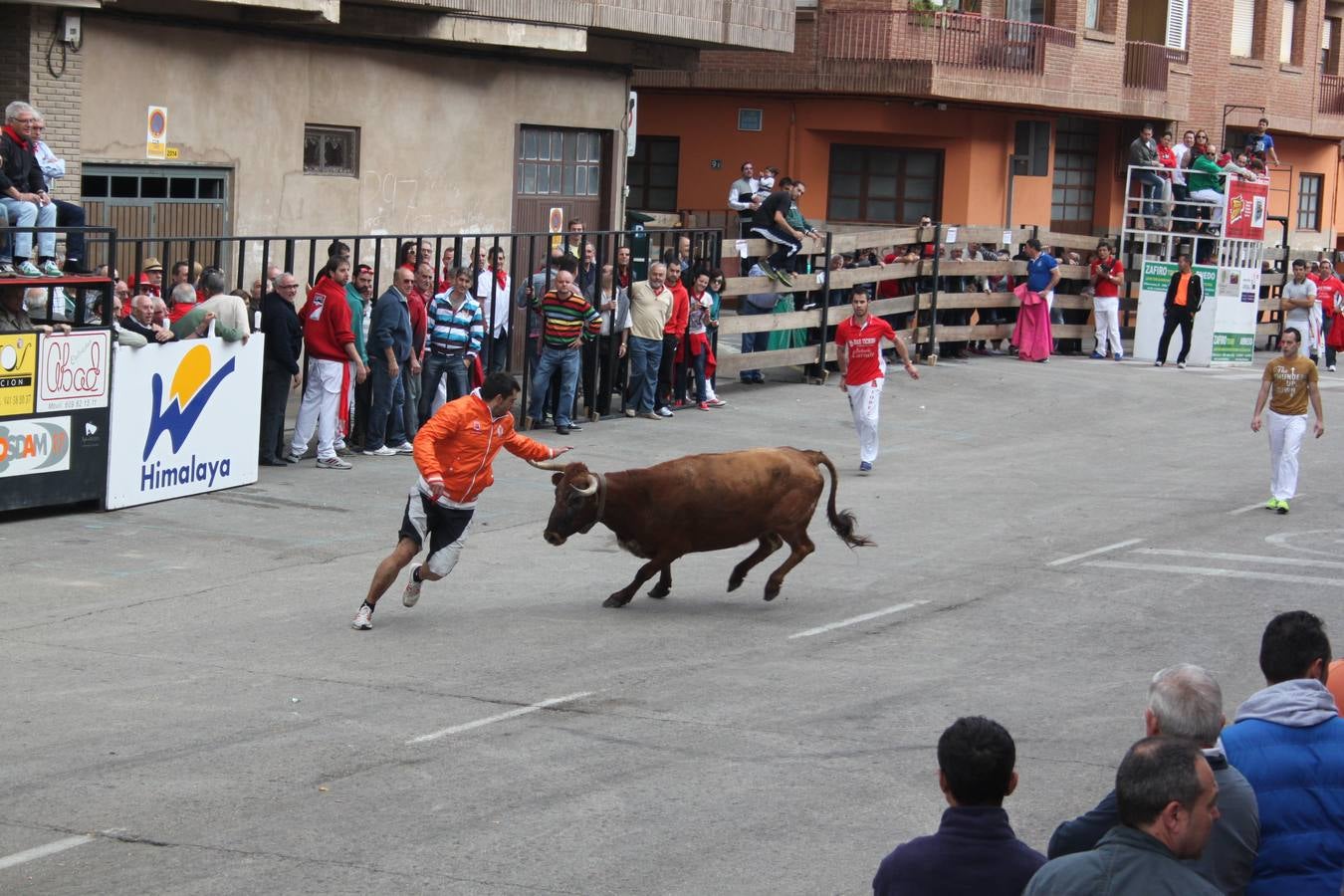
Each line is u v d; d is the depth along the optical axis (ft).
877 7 122.72
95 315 55.42
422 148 86.28
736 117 132.05
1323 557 53.72
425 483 41.42
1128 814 16.55
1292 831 20.31
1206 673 20.24
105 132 69.21
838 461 71.31
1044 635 43.11
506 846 27.37
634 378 80.28
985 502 62.49
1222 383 102.01
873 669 39.37
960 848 17.38
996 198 134.51
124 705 34.71
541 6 85.97
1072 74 132.77
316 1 71.97
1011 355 111.96
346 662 38.65
